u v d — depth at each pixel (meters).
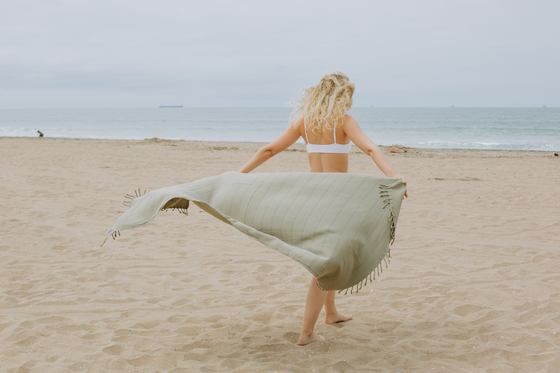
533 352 2.89
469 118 85.00
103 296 3.98
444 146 26.05
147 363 2.75
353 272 2.62
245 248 5.62
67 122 73.44
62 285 4.25
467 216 7.20
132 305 3.79
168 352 2.89
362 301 3.93
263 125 60.00
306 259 2.48
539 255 5.14
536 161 15.51
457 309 3.69
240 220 2.77
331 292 3.36
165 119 88.38
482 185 10.16
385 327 3.34
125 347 2.96
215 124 63.69
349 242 2.56
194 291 4.18
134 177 11.42
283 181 2.81
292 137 3.10
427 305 3.79
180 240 5.93
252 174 2.94
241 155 17.39
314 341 3.05
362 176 2.75
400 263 5.01
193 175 11.88
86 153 17.75
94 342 3.06
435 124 58.78
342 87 2.85
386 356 2.84
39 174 11.72
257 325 3.39
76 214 7.27
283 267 4.91
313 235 2.59
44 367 2.66
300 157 16.70
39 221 6.75
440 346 3.00
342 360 2.78
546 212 7.41
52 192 9.14
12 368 2.64
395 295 4.05
